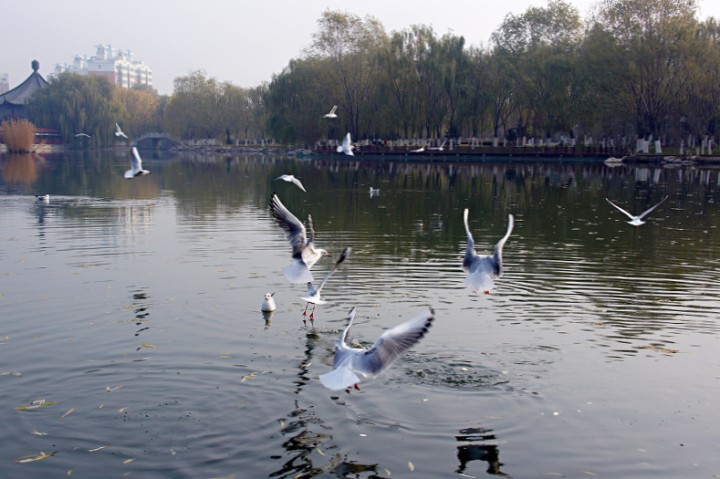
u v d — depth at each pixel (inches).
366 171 2797.7
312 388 500.4
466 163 3316.9
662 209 1493.6
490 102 3410.4
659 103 3152.1
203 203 1601.9
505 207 1533.0
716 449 424.5
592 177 2422.5
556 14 3663.9
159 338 597.0
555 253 965.2
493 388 502.3
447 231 1170.6
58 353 560.7
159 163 3599.9
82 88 5093.5
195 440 430.3
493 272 402.3
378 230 1178.0
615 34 3159.5
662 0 3026.6
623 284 784.3
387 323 639.1
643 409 473.7
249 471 398.9
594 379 518.9
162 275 816.3
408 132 3705.7
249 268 856.3
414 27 3533.5
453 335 607.2
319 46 3762.3
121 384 505.0
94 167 3090.6
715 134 3420.3
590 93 3144.7
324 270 853.2
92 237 1092.5
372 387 502.9
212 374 522.6
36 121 5157.5
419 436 436.5
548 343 590.2
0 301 701.9
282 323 637.9
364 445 426.6
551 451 421.1
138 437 432.8
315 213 1409.9
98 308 681.0
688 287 771.4
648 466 406.0
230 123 5876.0
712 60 2901.1
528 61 3366.1
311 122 3767.2
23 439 429.7
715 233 1147.9
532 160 3398.1
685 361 553.0
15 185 2097.7
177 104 5905.5
